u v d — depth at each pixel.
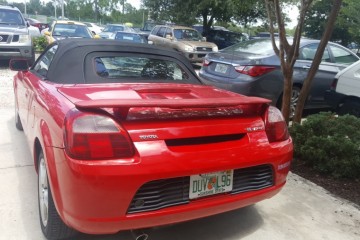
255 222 3.27
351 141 4.36
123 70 3.43
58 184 2.38
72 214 2.30
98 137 2.24
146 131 2.34
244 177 2.72
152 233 3.00
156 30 17.28
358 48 30.56
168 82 3.54
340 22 26.27
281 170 2.90
